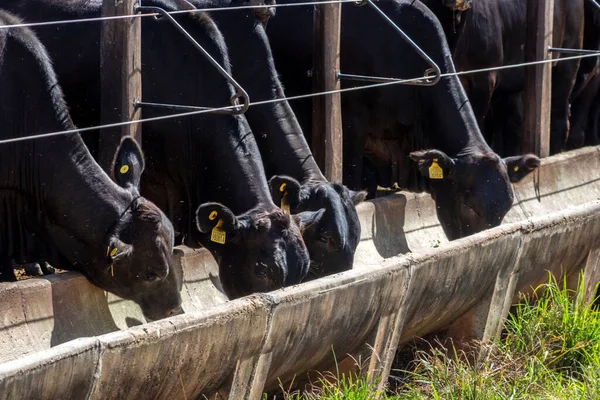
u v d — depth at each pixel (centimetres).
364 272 920
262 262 1003
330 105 1313
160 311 998
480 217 1341
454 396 975
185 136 1182
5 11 1164
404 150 1495
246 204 1100
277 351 864
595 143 2244
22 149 995
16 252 1045
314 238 1066
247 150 1141
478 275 1081
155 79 1191
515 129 2002
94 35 1222
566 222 1203
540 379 1034
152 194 1253
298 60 1499
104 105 1056
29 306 881
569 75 1997
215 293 1082
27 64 1000
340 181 1341
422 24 1454
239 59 1252
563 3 1952
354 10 1474
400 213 1354
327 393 945
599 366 1048
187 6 1212
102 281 978
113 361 706
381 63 1461
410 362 1086
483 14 1769
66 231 986
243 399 849
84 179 980
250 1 1273
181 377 778
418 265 980
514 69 1919
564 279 1203
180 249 1068
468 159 1354
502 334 1191
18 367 637
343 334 934
